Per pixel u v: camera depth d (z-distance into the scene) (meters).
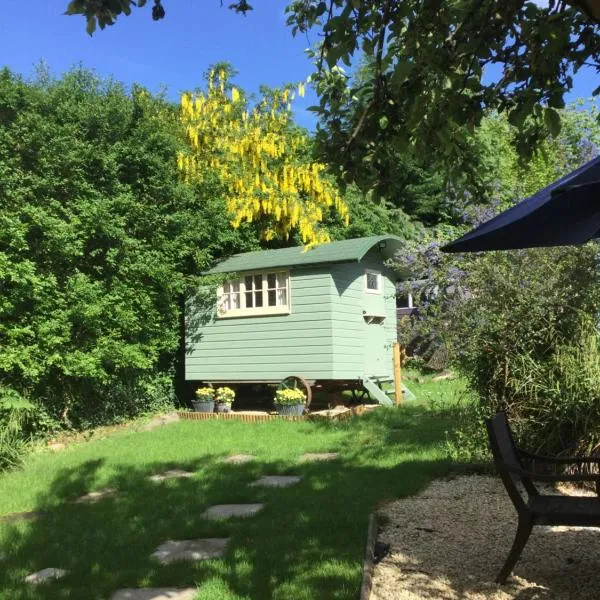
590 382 6.59
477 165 5.20
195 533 5.38
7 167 10.75
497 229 3.47
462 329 8.14
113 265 12.00
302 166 15.41
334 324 12.84
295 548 4.84
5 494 7.18
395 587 4.10
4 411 9.93
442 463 7.62
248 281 13.91
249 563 4.57
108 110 12.60
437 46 4.28
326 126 4.89
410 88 4.23
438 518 5.58
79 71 13.43
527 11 4.37
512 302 7.29
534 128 4.81
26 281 10.34
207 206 14.55
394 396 14.77
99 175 12.38
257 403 15.63
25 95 11.63
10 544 5.33
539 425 6.83
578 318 7.04
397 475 7.11
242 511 6.08
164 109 16.02
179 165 14.20
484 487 6.56
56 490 7.28
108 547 5.12
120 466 8.48
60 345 11.19
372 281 14.48
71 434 11.59
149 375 13.67
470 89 4.41
